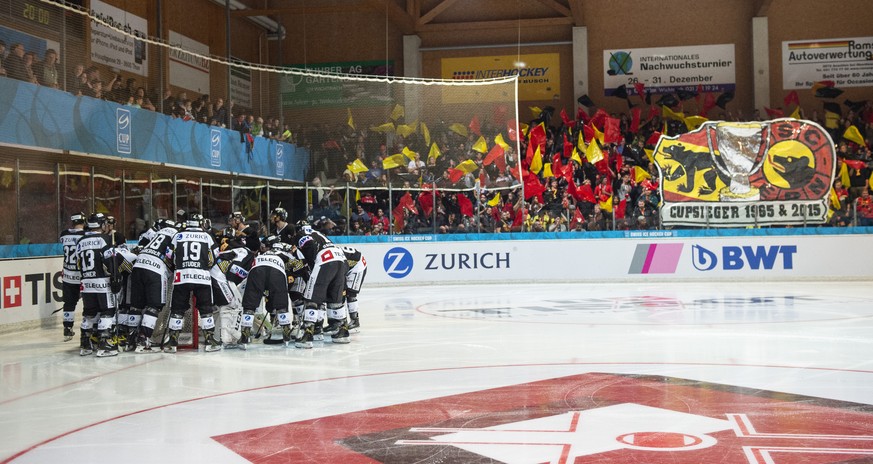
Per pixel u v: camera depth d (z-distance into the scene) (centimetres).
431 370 779
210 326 952
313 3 2816
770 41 2653
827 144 2006
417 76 2783
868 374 721
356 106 1953
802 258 2012
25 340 1113
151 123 1497
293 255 977
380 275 2030
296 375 768
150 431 550
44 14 1287
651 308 1368
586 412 577
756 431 513
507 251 2058
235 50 2609
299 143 1958
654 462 445
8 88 1180
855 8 2611
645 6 2714
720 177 2031
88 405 650
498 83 1912
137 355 942
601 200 2109
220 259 971
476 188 1908
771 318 1184
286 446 500
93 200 1451
